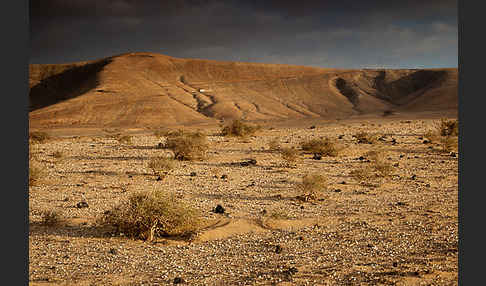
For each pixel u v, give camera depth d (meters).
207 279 9.07
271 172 24.98
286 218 14.42
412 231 12.59
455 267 9.45
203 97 154.62
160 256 10.67
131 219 12.17
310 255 10.66
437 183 20.86
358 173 21.78
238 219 14.09
